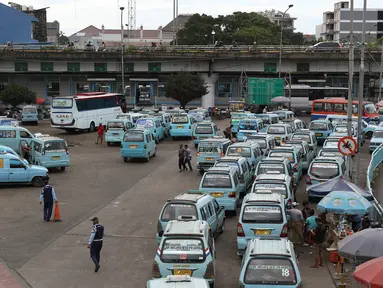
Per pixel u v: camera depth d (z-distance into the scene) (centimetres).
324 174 2408
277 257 1184
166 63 7812
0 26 9662
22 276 1523
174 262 1295
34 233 1947
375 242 1223
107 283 1472
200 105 8250
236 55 7606
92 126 5278
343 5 15238
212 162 3048
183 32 11681
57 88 8400
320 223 1639
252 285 1155
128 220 2125
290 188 2066
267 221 1612
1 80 8412
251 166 2695
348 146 2203
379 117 5681
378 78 7981
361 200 1719
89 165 3441
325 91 7381
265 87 7056
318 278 1502
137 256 1703
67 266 1609
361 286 1425
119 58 7712
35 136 3378
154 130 4362
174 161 3569
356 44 7356
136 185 2812
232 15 12419
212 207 1812
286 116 5653
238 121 4541
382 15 14425
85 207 2341
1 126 3509
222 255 1709
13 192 2639
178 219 1490
